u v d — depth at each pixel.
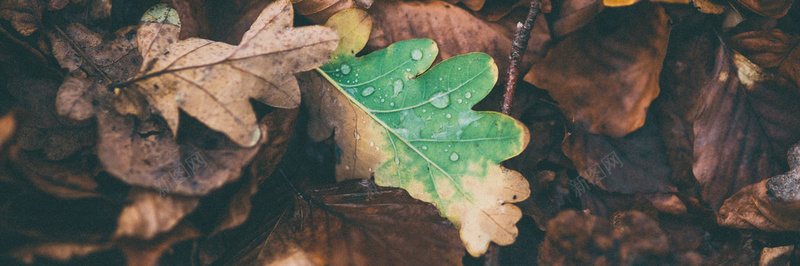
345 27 0.58
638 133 0.61
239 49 0.56
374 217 0.60
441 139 0.58
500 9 0.60
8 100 0.57
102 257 0.57
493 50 0.60
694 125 0.61
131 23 0.58
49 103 0.58
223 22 0.59
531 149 0.61
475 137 0.58
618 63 0.61
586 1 0.60
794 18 0.61
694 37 0.61
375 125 0.59
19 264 0.57
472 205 0.58
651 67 0.61
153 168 0.57
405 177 0.59
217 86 0.56
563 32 0.60
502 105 0.59
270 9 0.57
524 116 0.61
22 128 0.57
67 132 0.57
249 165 0.58
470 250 0.58
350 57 0.58
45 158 0.57
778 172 0.61
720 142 0.62
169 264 0.58
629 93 0.61
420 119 0.58
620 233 0.62
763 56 0.62
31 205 0.57
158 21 0.57
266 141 0.58
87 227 0.57
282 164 0.60
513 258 0.62
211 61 0.56
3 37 0.57
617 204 0.62
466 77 0.58
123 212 0.57
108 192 0.57
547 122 0.61
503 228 0.58
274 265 0.59
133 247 0.57
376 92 0.58
